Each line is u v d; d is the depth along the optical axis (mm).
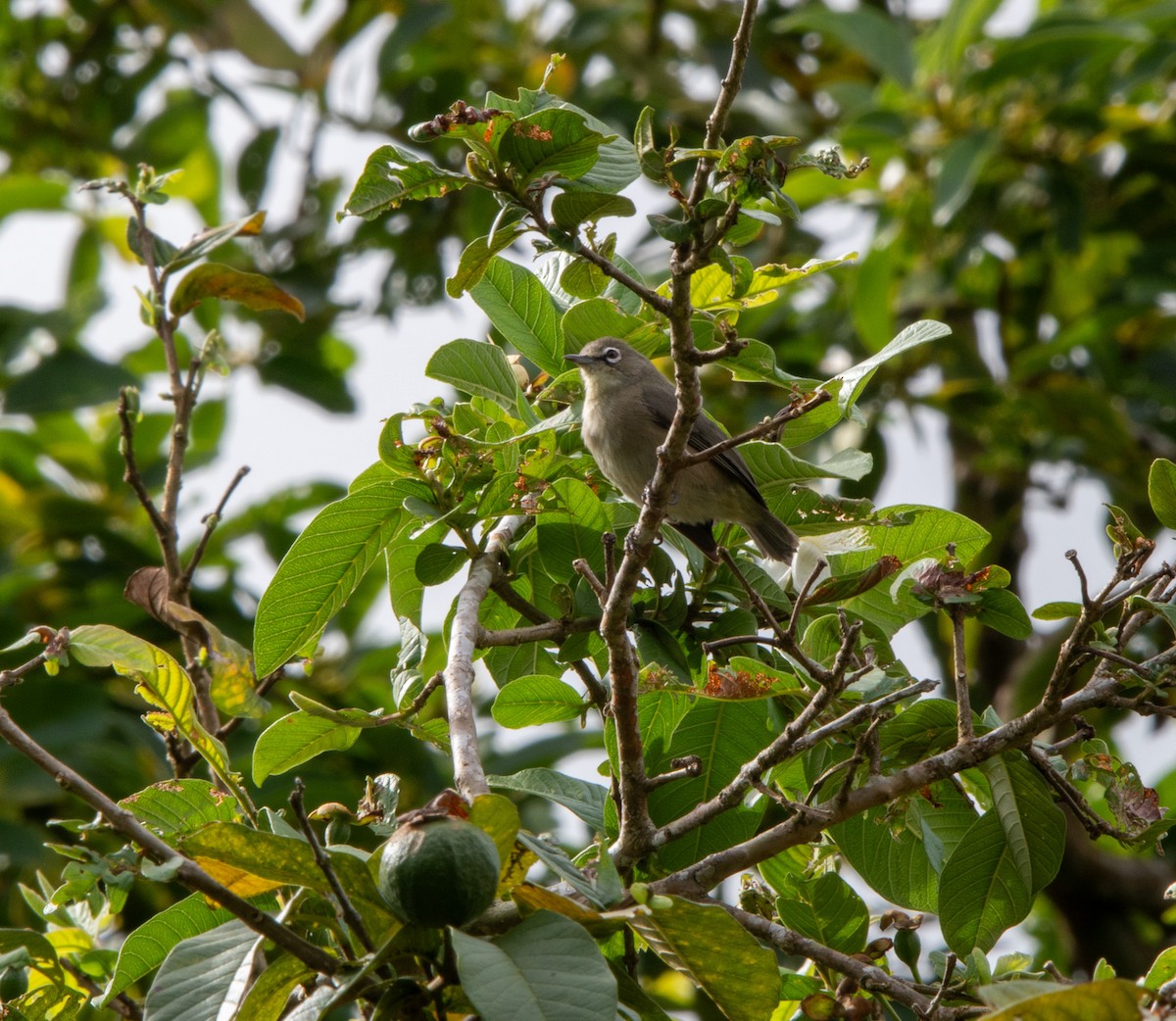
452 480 8930
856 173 6082
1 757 14203
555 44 20156
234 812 7711
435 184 6605
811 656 8570
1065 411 18938
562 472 10656
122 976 7426
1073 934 17688
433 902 5539
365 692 15727
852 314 18797
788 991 8148
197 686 9156
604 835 7848
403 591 9609
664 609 9219
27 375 17750
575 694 9117
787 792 9352
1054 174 18797
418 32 18891
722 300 9180
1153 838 7672
